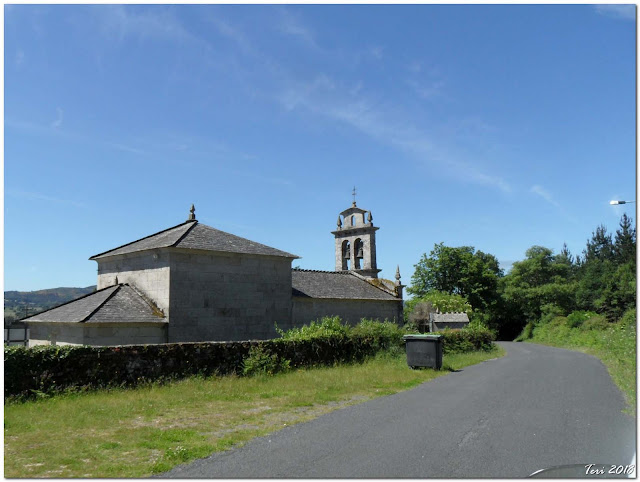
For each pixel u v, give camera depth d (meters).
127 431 8.55
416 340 19.67
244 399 12.03
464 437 8.30
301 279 29.42
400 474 6.38
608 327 42.34
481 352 32.81
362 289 32.09
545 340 60.12
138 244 23.39
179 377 13.98
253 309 23.23
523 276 82.75
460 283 72.69
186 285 20.86
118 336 18.97
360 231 36.38
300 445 7.80
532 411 10.63
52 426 8.81
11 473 6.36
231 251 22.27
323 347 19.39
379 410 10.82
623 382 14.87
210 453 7.34
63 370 11.79
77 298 21.92
